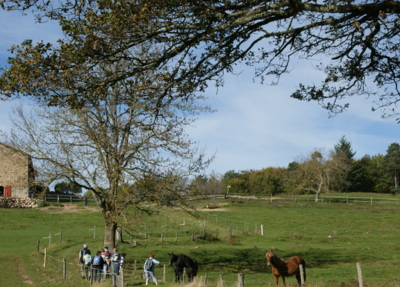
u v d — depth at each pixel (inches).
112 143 1133.1
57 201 3154.5
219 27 448.8
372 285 810.2
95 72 529.0
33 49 471.5
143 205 1242.0
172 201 1157.1
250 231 2199.8
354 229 2281.0
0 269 1176.2
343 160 3983.8
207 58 493.0
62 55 471.2
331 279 992.9
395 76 527.2
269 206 3179.1
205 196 1204.5
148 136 1107.3
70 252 1504.7
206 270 1202.0
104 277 1018.7
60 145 1154.7
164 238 1927.9
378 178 4857.3
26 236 1940.2
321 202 3452.3
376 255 1486.2
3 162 2839.6
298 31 467.8
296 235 2055.9
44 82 486.6
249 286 866.8
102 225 2354.8
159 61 487.2
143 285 920.9
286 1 411.2
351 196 4128.9
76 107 513.3
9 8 446.0
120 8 450.9
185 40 473.7
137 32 469.7
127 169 1116.5
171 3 444.5
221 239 1931.6
